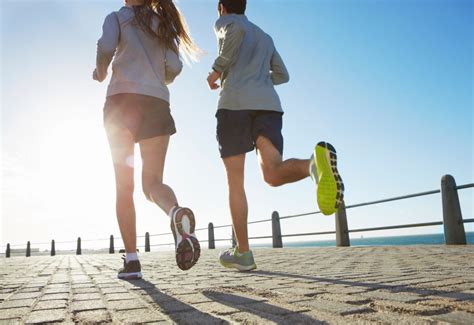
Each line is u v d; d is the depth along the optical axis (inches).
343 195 91.0
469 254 186.9
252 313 65.5
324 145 91.2
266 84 132.7
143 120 118.3
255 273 134.0
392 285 91.7
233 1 138.6
